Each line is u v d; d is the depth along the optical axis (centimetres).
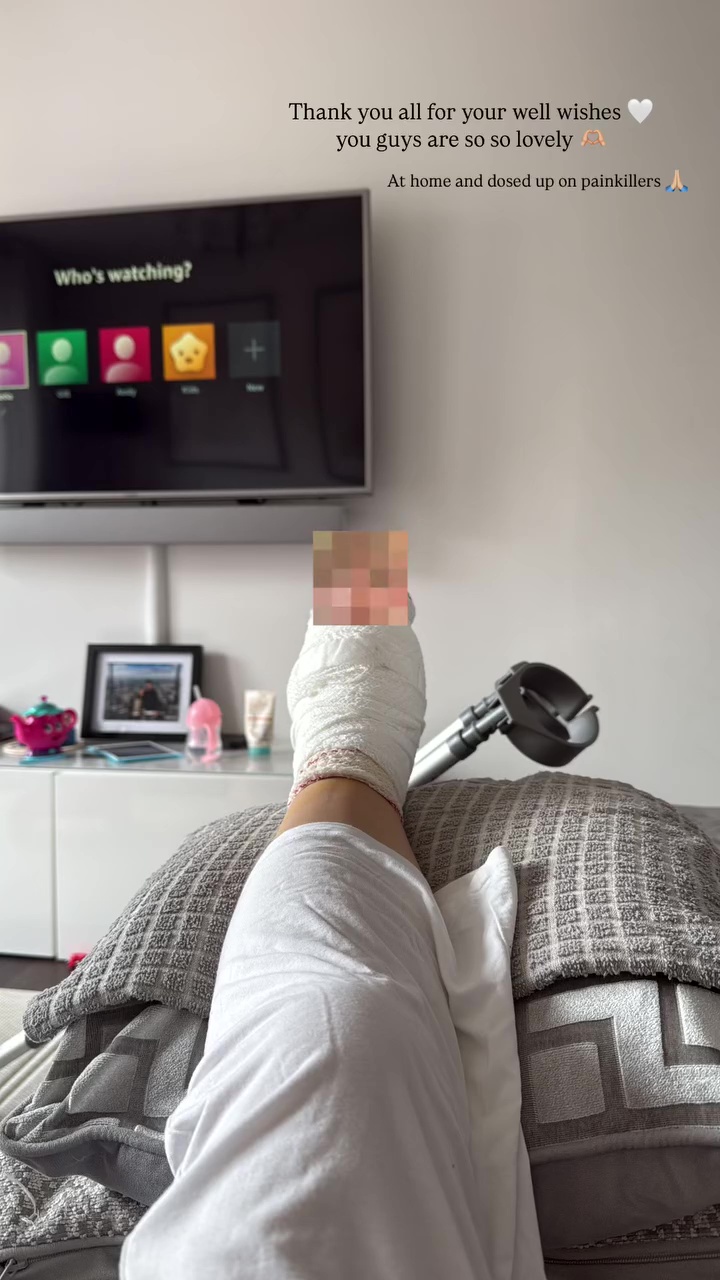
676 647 259
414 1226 45
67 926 250
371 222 264
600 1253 65
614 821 91
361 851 72
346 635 98
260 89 266
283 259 258
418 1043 54
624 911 75
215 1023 58
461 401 264
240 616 279
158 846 245
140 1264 45
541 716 123
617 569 260
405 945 65
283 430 262
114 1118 74
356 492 260
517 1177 61
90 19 272
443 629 267
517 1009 72
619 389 257
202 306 263
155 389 267
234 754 262
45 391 272
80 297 268
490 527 264
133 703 279
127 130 272
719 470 255
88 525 269
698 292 253
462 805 102
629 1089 65
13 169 278
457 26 257
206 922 82
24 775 250
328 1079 47
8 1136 75
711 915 76
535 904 79
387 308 265
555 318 259
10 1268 72
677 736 260
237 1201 44
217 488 266
